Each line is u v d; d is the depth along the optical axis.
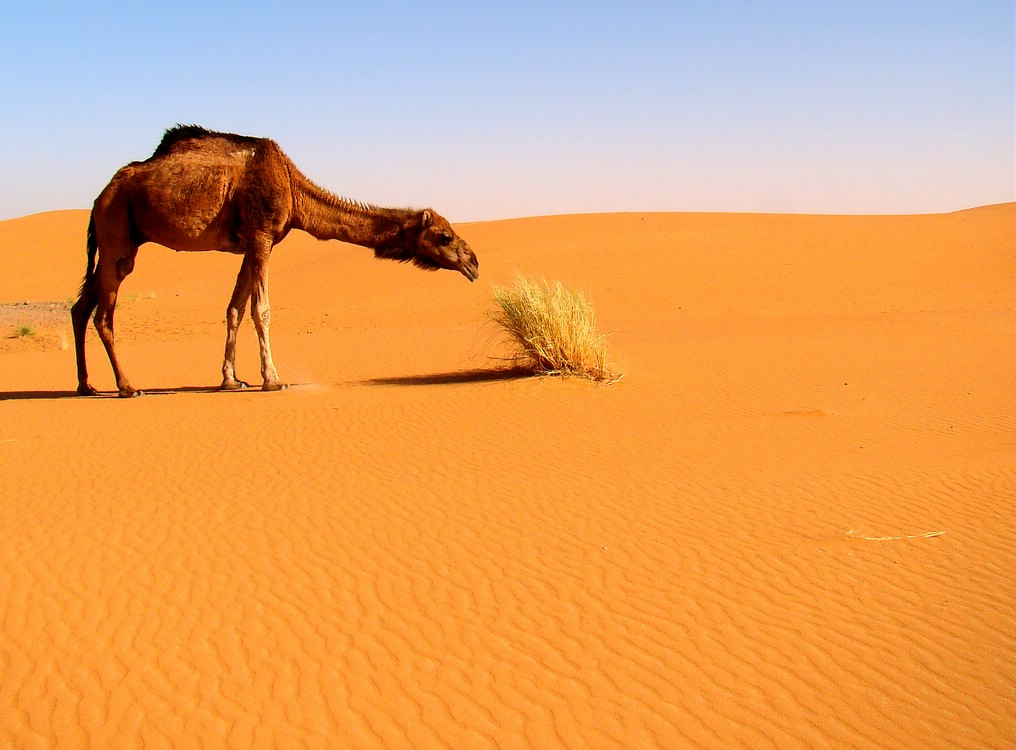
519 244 56.31
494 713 5.58
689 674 6.01
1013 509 9.16
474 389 15.59
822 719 5.50
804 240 49.28
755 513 9.16
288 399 15.58
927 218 58.59
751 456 11.46
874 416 13.81
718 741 5.28
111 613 6.97
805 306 37.00
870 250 46.53
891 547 8.21
